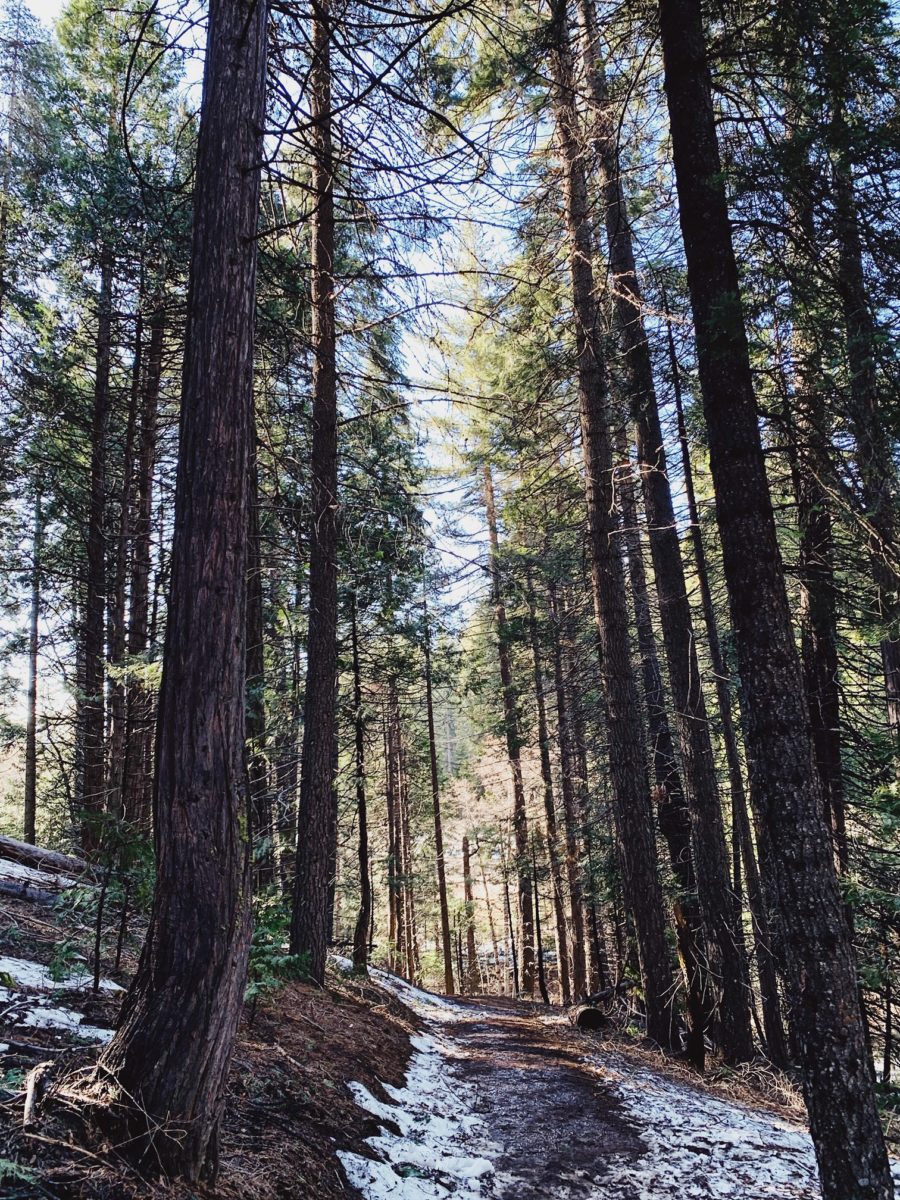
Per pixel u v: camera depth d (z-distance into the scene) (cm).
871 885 757
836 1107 403
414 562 1173
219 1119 315
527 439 1152
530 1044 988
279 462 845
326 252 833
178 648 327
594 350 1023
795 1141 650
